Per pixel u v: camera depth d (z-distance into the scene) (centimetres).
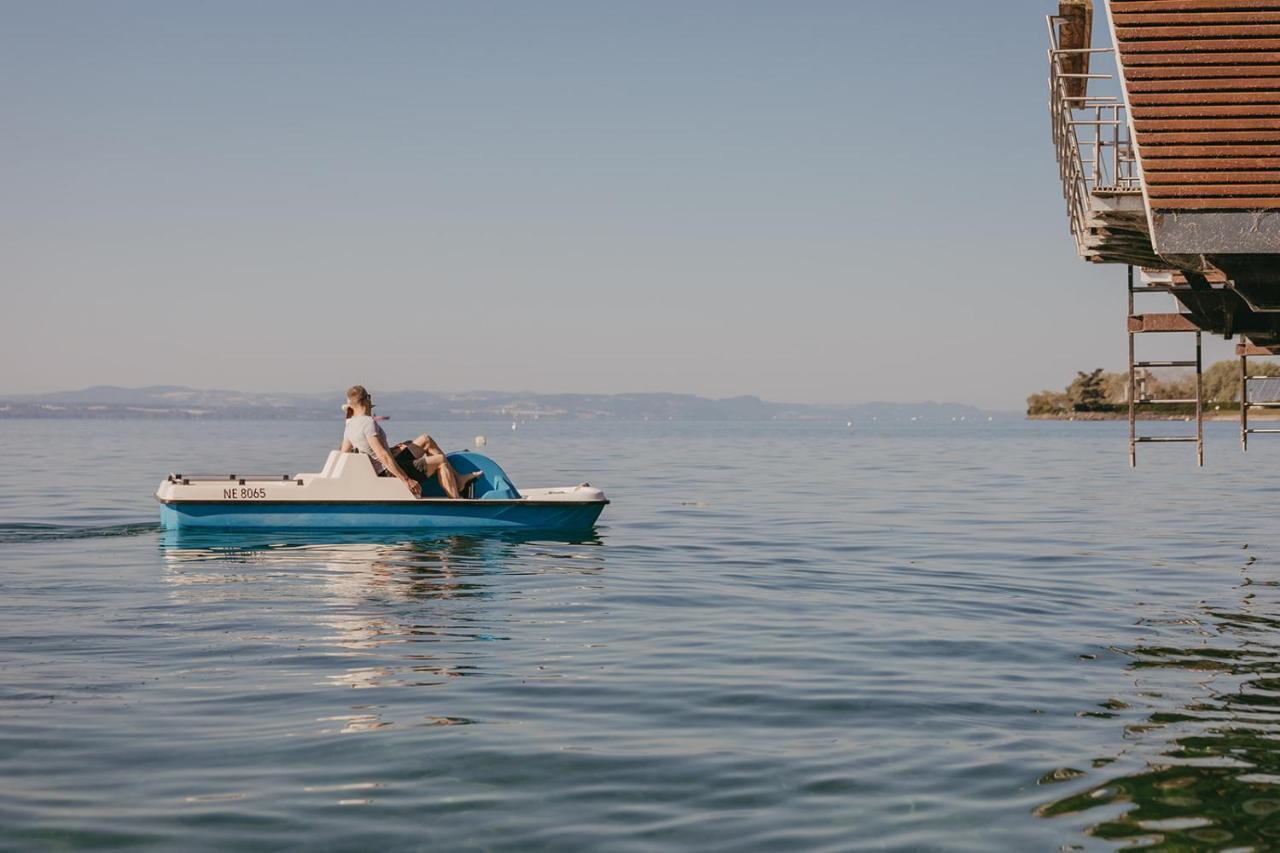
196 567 1173
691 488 2570
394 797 497
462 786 512
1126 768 541
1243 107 1143
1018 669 748
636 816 477
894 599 1034
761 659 774
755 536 1547
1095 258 1622
